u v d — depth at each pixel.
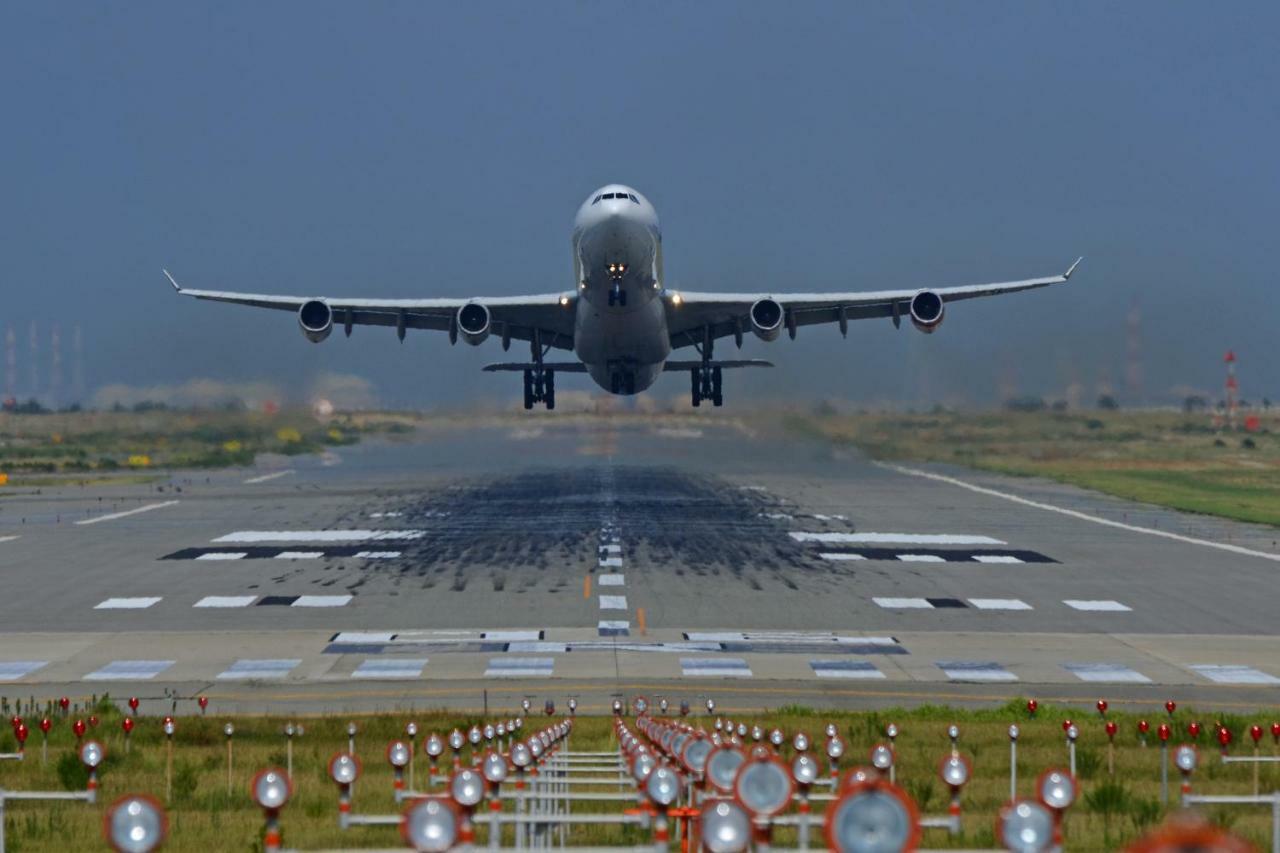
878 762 79.25
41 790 98.44
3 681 144.62
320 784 99.38
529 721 122.31
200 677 146.38
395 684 142.88
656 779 49.22
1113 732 106.88
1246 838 78.06
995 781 101.12
